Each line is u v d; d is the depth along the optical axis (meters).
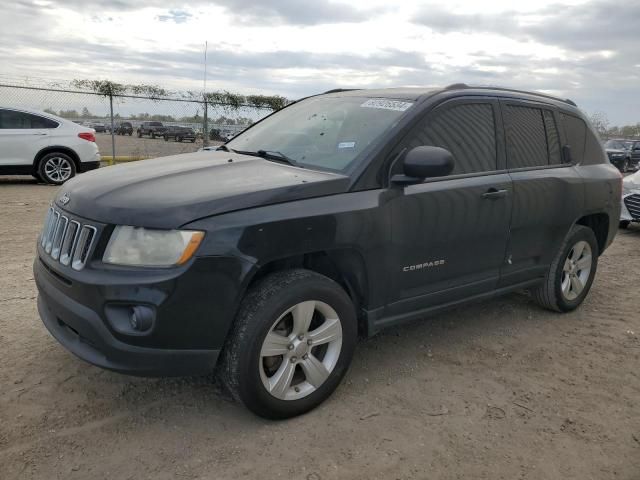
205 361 2.74
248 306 2.81
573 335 4.44
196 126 19.33
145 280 2.56
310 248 2.92
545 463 2.77
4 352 3.61
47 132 11.49
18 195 10.12
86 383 3.29
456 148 3.71
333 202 3.02
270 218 2.78
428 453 2.80
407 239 3.37
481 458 2.79
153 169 3.30
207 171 3.18
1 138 11.03
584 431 3.06
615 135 37.88
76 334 2.92
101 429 2.86
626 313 5.00
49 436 2.77
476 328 4.49
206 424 2.96
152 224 2.61
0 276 5.12
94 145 12.12
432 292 3.66
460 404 3.29
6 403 3.03
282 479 2.56
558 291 4.70
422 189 3.44
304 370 3.04
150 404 3.12
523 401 3.36
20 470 2.52
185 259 2.59
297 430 2.95
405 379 3.57
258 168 3.28
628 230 9.39
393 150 3.33
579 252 4.85
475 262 3.87
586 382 3.64
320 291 2.98
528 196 4.13
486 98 4.03
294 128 3.97
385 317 3.44
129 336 2.60
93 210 2.77
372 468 2.66
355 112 3.77
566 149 4.68
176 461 2.65
